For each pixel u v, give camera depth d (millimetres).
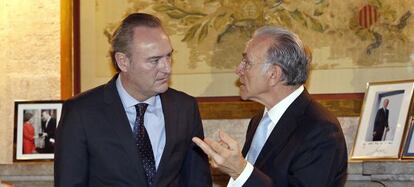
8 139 4324
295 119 3086
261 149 3119
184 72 4148
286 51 3078
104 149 3066
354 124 3949
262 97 3176
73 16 4293
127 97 3146
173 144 3121
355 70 3951
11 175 4105
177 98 3248
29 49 4336
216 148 2783
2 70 4348
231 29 4105
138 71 2994
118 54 3045
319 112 3072
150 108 3176
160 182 3068
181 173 3230
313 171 2916
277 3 4062
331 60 3980
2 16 4359
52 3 4328
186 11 4168
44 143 4176
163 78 3023
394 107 3768
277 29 3145
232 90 4086
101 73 4250
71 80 4277
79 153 3061
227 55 4102
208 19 4137
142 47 2967
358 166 3689
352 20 3967
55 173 3088
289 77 3094
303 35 4027
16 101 4230
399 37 3900
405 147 3662
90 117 3088
